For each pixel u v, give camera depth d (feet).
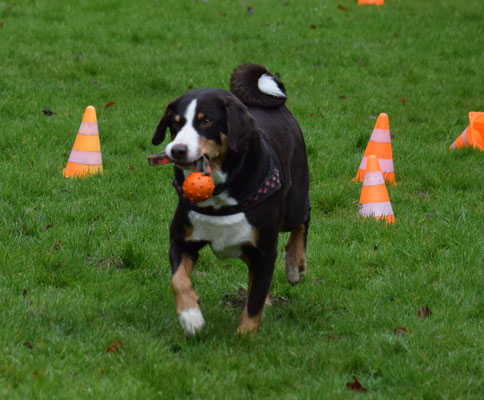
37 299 22.77
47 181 33.58
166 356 19.80
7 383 17.54
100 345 20.08
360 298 25.00
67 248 27.37
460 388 18.71
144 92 50.65
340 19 76.84
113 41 62.54
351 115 48.52
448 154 41.86
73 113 44.47
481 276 25.95
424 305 23.98
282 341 21.43
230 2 79.77
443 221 31.45
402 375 19.25
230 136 19.07
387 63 61.46
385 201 32.81
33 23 65.16
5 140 38.50
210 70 56.13
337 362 19.97
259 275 21.08
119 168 36.29
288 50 64.13
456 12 82.58
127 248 27.22
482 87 56.75
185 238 20.89
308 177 25.21
